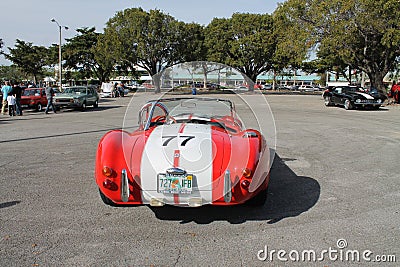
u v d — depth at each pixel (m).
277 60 46.81
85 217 3.98
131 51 43.50
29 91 19.33
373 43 27.31
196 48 45.91
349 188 5.16
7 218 3.93
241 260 3.07
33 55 65.00
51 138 9.52
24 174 5.76
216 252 3.20
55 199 4.56
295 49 27.42
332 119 14.87
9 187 5.05
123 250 3.22
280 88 79.88
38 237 3.46
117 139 3.85
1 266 2.91
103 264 2.97
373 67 28.84
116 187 3.61
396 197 4.76
